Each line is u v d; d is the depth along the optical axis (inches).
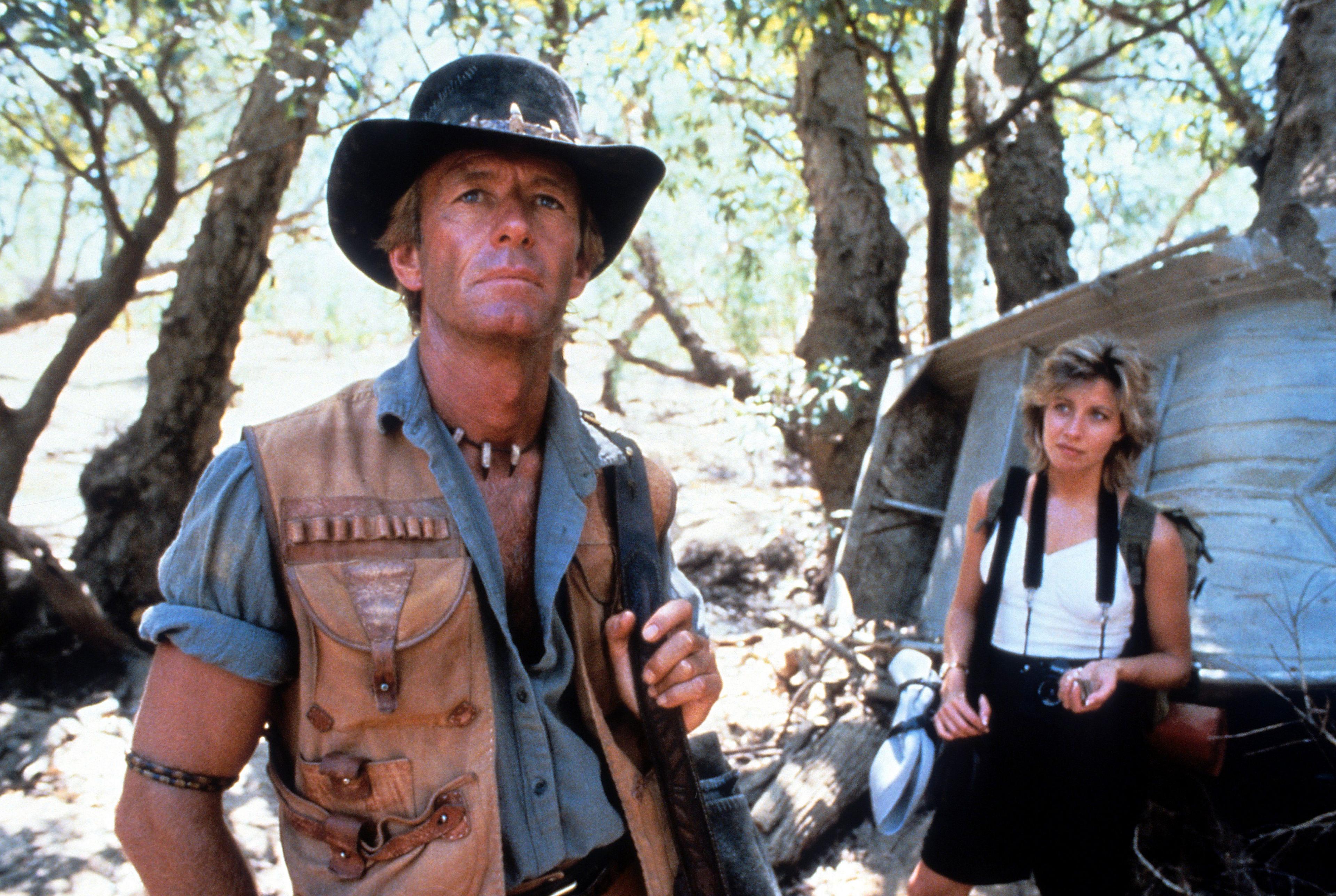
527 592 48.3
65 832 126.8
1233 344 125.3
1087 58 328.5
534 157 46.4
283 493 42.6
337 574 41.8
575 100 50.5
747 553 251.4
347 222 52.4
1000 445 156.6
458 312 45.4
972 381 182.1
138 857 41.4
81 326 182.5
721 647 187.9
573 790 46.8
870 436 224.4
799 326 355.3
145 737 41.8
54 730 149.3
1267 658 103.7
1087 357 84.9
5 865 119.3
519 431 48.5
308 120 191.3
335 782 41.8
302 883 43.1
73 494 295.1
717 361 343.0
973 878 91.3
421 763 42.6
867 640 164.9
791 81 299.9
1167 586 85.4
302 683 41.8
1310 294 120.0
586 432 50.9
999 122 230.2
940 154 233.0
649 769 51.1
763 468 350.0
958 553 156.0
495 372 46.2
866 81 247.4
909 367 183.2
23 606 180.5
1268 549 110.6
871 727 147.1
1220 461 120.0
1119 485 87.2
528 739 45.7
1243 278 123.3
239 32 171.2
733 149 324.8
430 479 45.1
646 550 50.1
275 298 414.6
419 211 48.8
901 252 238.7
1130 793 86.0
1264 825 106.9
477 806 42.7
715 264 358.3
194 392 202.7
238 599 41.9
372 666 41.6
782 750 148.6
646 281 346.0
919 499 185.0
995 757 89.4
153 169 314.0
